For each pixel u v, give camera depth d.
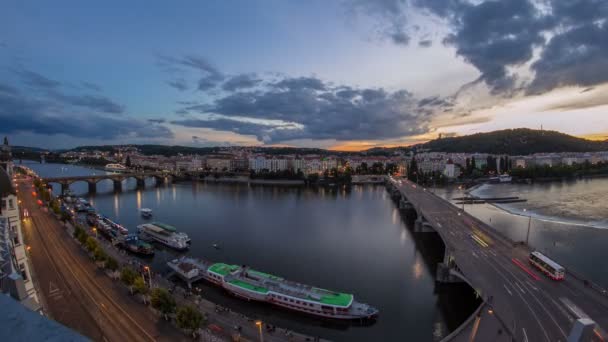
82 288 73.75
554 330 55.97
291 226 160.38
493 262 85.88
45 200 160.75
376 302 84.12
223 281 87.44
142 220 171.00
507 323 57.88
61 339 4.52
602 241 133.50
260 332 58.97
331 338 68.94
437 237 142.88
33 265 85.38
